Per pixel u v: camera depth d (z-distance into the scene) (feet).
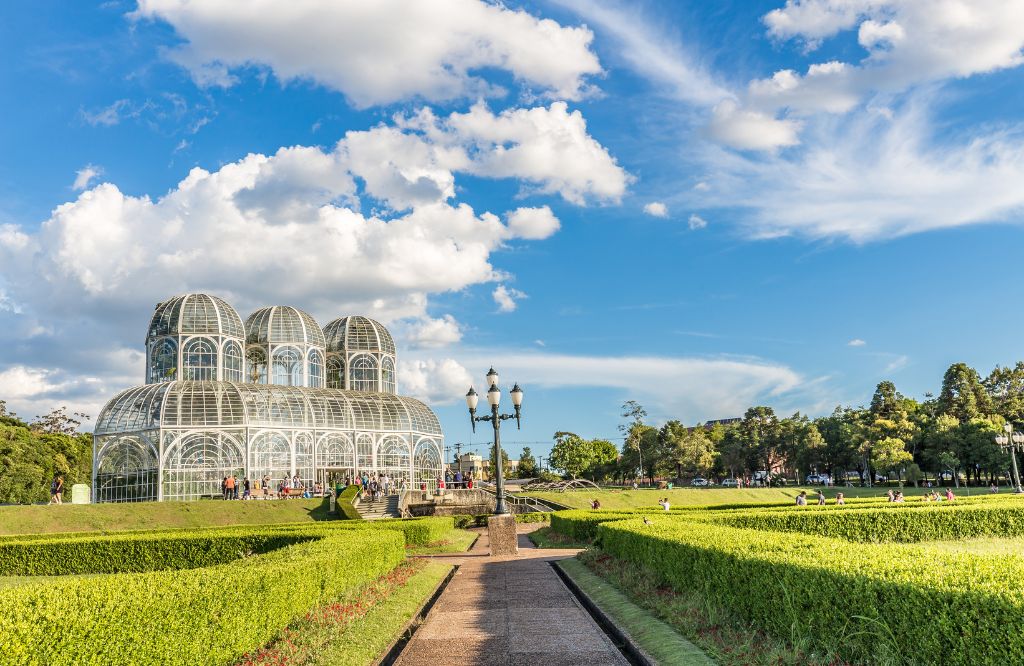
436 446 272.72
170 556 98.73
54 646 29.48
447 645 48.32
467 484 258.78
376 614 54.70
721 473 494.59
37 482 270.87
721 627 45.52
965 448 312.29
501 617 56.90
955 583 30.48
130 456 209.15
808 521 95.25
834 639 36.17
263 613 42.78
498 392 108.68
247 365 266.98
